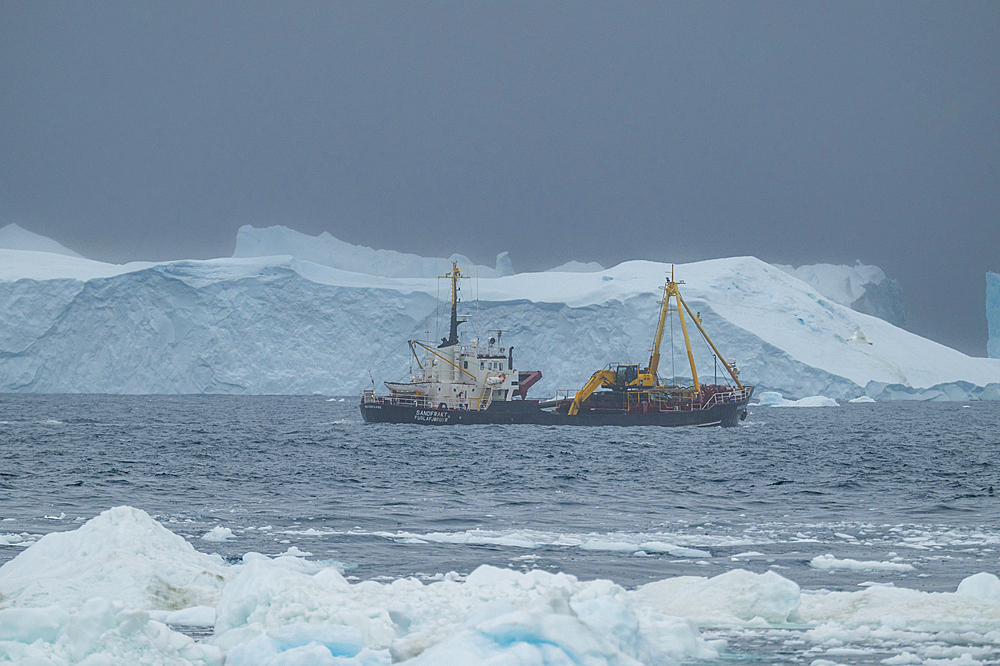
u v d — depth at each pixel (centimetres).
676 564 6025
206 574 4622
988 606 4238
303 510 9006
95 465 14388
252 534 7250
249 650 3231
